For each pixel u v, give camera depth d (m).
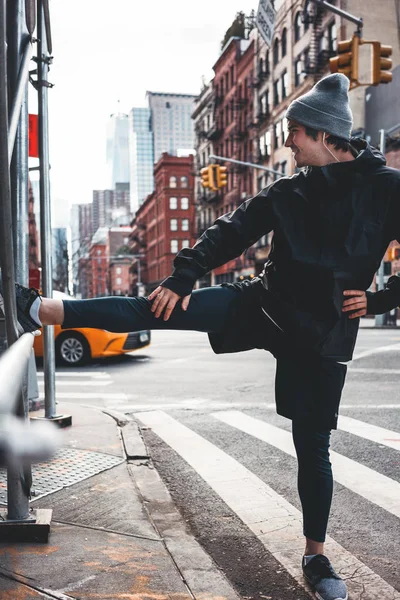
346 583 2.64
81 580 2.43
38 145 5.34
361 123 32.16
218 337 2.58
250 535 3.25
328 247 2.38
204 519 3.51
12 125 2.55
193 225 70.19
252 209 2.54
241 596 2.54
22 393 2.43
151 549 2.83
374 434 5.60
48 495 3.61
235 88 49.19
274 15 12.48
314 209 2.40
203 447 5.25
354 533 3.27
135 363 11.84
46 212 5.30
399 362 10.98
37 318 2.28
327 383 2.50
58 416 5.63
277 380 2.61
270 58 40.53
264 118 41.50
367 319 31.62
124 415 6.32
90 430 5.44
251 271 45.06
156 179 80.75
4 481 3.80
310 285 2.38
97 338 11.58
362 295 2.39
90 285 169.50
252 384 8.92
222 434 5.76
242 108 46.94
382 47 11.14
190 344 16.19
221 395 8.07
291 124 2.54
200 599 2.39
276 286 2.44
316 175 2.39
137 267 98.69
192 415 6.73
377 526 3.38
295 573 2.75
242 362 11.55
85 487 3.79
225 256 2.54
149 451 5.11
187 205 76.06
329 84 2.48
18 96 2.67
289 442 5.43
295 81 36.41
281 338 2.50
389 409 6.82
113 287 140.75
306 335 2.39
